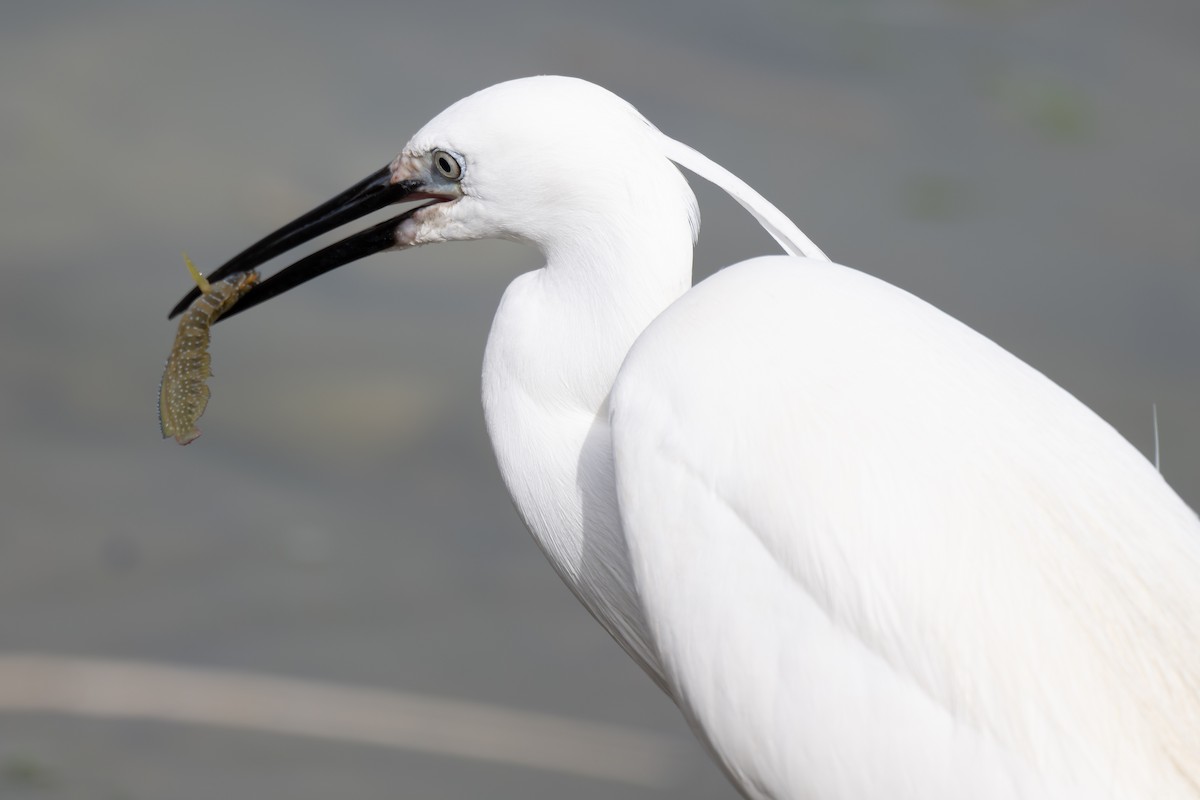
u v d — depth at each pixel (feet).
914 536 14.26
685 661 15.44
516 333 18.40
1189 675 13.89
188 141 48.57
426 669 33.76
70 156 47.93
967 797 13.53
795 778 14.58
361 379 42.01
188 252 44.52
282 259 44.93
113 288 43.75
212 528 38.06
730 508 15.25
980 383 15.43
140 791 29.84
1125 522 14.73
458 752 31.45
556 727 32.40
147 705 32.73
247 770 30.48
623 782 30.99
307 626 35.01
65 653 33.65
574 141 17.47
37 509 38.14
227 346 42.91
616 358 17.69
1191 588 14.48
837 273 16.48
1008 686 13.64
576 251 17.79
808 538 14.57
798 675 14.49
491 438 18.94
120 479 39.27
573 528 18.39
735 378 15.58
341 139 48.67
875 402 15.06
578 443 18.12
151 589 35.86
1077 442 15.30
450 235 18.86
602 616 19.12
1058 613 13.92
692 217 17.78
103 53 51.96
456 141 18.07
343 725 32.04
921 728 13.83
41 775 29.94
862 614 14.23
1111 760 13.37
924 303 16.55
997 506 14.43
